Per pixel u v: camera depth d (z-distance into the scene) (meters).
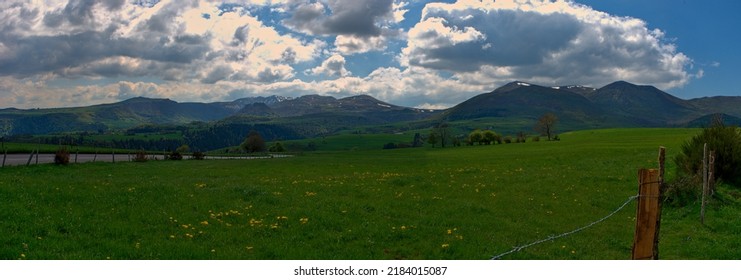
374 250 18.58
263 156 123.56
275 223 22.00
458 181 39.50
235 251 17.52
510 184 38.19
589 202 31.28
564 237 21.66
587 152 84.94
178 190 28.86
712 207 25.70
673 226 23.64
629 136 153.62
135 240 18.25
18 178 31.78
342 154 136.25
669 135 147.12
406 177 41.66
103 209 22.62
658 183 12.22
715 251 18.69
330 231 21.17
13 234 16.92
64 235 17.91
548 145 132.12
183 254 16.55
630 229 23.50
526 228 23.33
